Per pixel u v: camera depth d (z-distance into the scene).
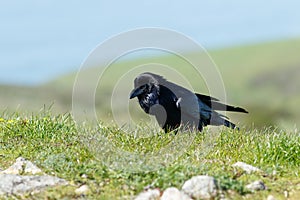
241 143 22.03
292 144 21.05
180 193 16.20
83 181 17.86
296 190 17.64
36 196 16.81
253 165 19.98
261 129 24.02
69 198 16.66
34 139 22.52
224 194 16.66
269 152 20.77
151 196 16.48
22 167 19.14
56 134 22.88
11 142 22.17
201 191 16.52
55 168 19.05
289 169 19.77
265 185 17.73
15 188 17.23
